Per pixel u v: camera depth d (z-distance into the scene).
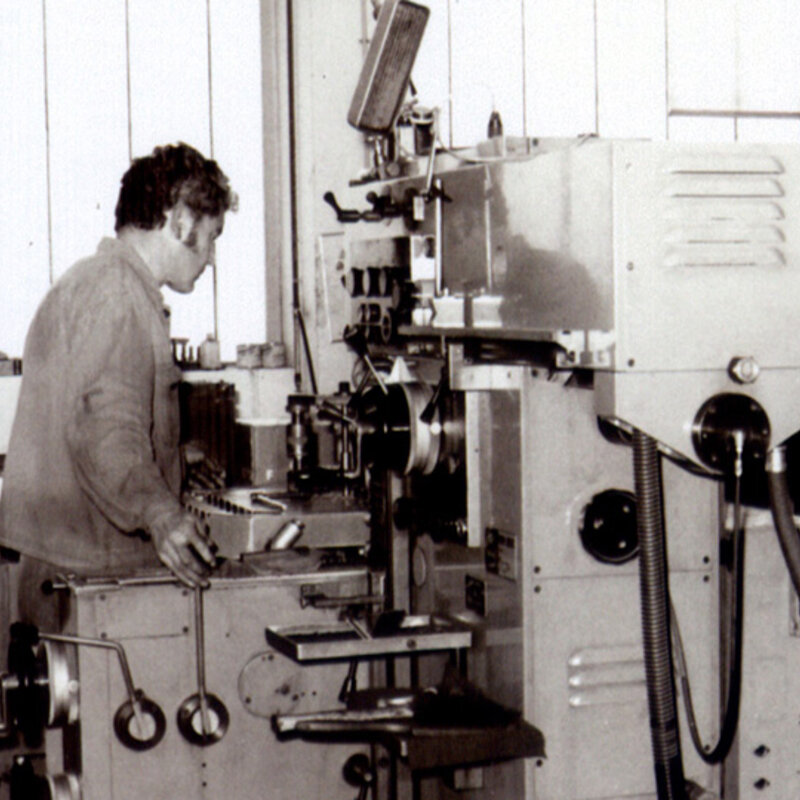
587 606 1.85
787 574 1.90
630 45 4.20
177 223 2.51
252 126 3.98
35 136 3.77
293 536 2.48
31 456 2.44
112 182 3.87
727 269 1.70
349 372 3.86
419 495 2.19
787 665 1.92
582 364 1.70
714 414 1.69
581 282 1.75
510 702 1.88
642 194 1.66
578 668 1.86
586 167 1.72
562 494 1.83
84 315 2.34
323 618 2.27
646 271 1.66
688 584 1.90
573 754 1.86
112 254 2.47
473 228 2.12
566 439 1.83
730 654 1.87
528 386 1.80
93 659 2.15
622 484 1.85
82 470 2.29
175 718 2.21
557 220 1.81
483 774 1.98
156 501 2.23
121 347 2.34
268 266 4.01
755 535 1.88
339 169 3.87
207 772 2.24
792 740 1.93
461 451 2.00
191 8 3.90
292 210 3.88
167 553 2.19
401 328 2.11
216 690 2.25
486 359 1.92
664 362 1.68
